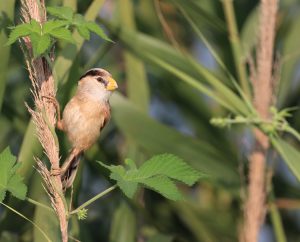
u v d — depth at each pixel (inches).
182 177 269.3
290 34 528.7
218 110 562.6
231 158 484.1
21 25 274.1
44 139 281.6
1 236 426.9
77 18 286.0
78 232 393.4
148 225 529.7
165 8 574.2
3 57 368.2
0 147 509.0
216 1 574.6
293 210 562.6
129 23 480.1
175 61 475.5
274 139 401.1
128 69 482.6
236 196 481.1
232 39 462.0
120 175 267.3
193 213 514.9
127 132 473.1
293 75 528.1
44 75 287.9
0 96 374.9
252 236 423.5
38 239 370.9
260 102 428.1
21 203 396.2
